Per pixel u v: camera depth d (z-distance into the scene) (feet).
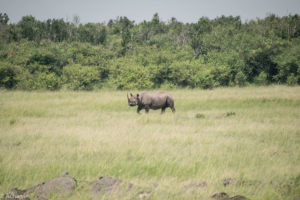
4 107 179.22
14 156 86.38
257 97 232.73
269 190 60.95
